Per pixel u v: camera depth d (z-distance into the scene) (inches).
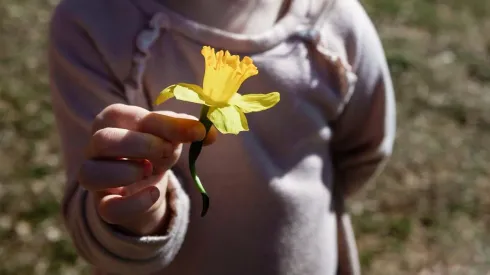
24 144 65.9
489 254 57.8
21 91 73.0
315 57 28.0
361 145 30.3
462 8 100.1
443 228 60.1
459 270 56.4
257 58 27.0
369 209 61.2
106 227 24.2
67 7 27.0
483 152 69.9
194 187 27.0
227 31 26.9
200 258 27.2
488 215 62.1
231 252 27.1
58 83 27.0
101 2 26.7
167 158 22.8
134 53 26.2
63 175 62.6
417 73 81.7
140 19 26.5
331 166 29.3
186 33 26.4
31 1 92.4
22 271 53.2
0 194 59.7
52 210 58.6
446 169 67.1
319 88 27.8
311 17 28.3
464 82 81.1
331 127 29.3
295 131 27.6
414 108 75.6
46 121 69.0
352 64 29.0
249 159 26.9
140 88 26.3
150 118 22.7
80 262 54.2
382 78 29.6
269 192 27.1
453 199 63.3
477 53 87.7
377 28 92.3
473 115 75.2
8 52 80.2
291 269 27.6
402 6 98.5
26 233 56.5
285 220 27.4
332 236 29.1
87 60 26.6
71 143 26.6
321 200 28.3
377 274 55.3
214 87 20.3
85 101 26.6
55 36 27.0
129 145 22.3
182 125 22.1
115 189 24.1
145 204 23.3
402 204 62.4
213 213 27.0
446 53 87.1
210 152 26.9
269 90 27.2
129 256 24.5
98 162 22.7
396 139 70.4
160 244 24.6
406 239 58.7
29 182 61.4
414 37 90.7
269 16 27.7
